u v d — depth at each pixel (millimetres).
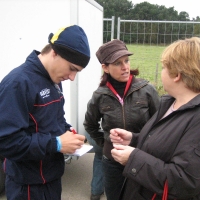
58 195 1819
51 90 1608
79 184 3533
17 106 1434
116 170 2219
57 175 1733
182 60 1325
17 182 1644
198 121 1268
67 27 1533
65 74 1562
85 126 2471
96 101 2205
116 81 2111
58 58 1517
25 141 1460
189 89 1374
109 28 7113
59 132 1700
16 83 1441
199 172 1232
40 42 2959
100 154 2988
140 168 1351
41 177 1639
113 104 2117
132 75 2133
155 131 1436
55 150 1545
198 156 1229
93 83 4102
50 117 1607
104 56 2080
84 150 1751
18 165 1609
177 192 1274
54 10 2908
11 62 3016
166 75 1419
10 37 2979
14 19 2945
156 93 2137
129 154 1420
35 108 1531
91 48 3816
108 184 2307
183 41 1392
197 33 6301
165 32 6418
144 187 1466
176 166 1266
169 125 1371
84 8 3260
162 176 1288
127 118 2080
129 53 2029
